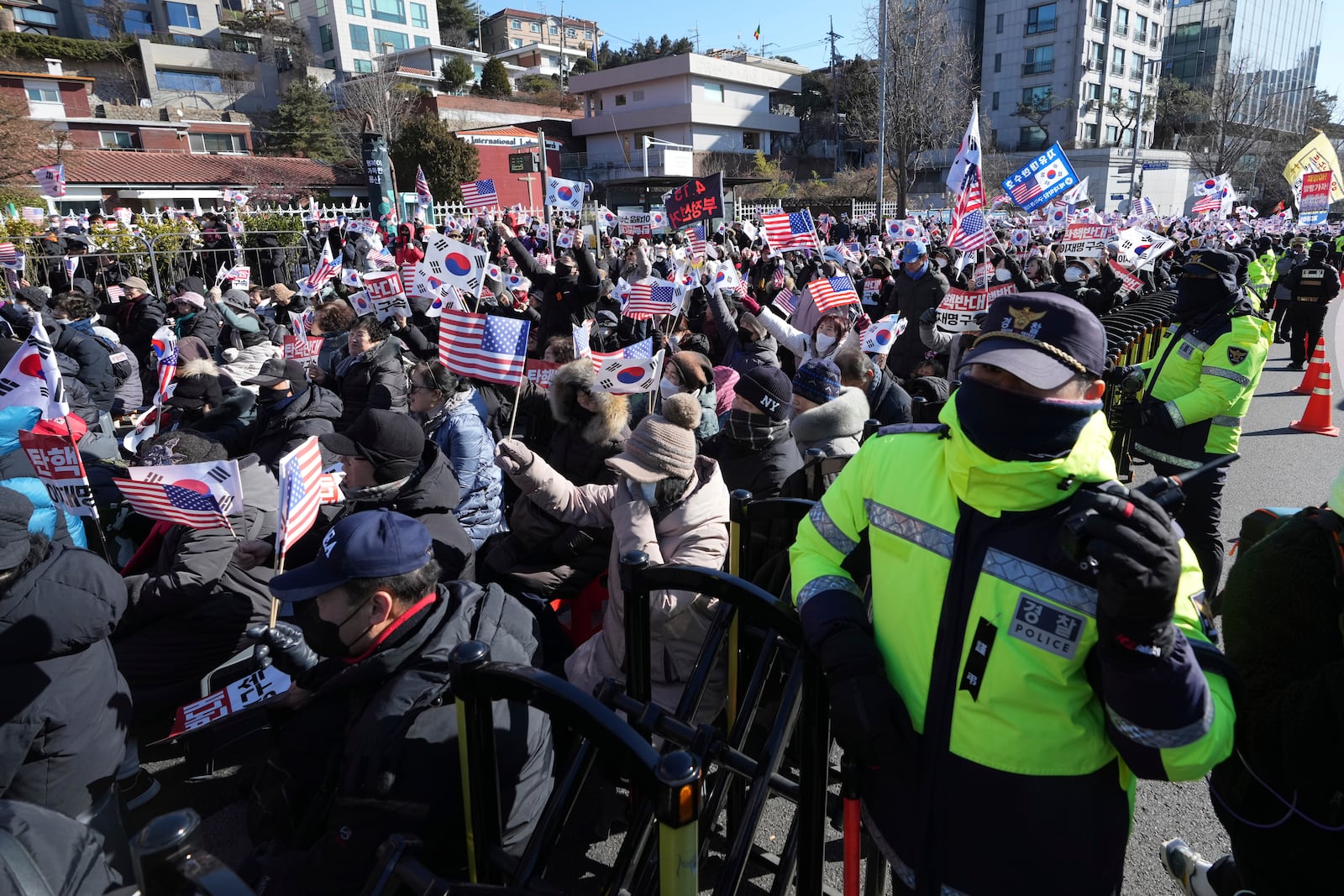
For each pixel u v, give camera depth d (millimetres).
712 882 2680
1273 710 1675
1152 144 69250
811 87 68812
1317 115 65062
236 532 3557
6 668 2262
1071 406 1341
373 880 1589
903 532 1566
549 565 3668
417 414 4484
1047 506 1406
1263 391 10547
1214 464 1416
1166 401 4078
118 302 11750
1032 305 1402
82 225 15977
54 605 2279
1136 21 66062
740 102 59875
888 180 47875
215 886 1147
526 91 75250
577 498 3535
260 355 7547
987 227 8289
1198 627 1398
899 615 1574
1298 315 11461
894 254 17500
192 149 49156
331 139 55031
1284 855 1757
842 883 2689
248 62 66375
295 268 17750
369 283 8445
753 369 3840
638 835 1913
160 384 5277
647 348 5402
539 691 1606
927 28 37469
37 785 2350
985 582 1436
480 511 4320
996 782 1455
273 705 2646
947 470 1528
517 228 19141
